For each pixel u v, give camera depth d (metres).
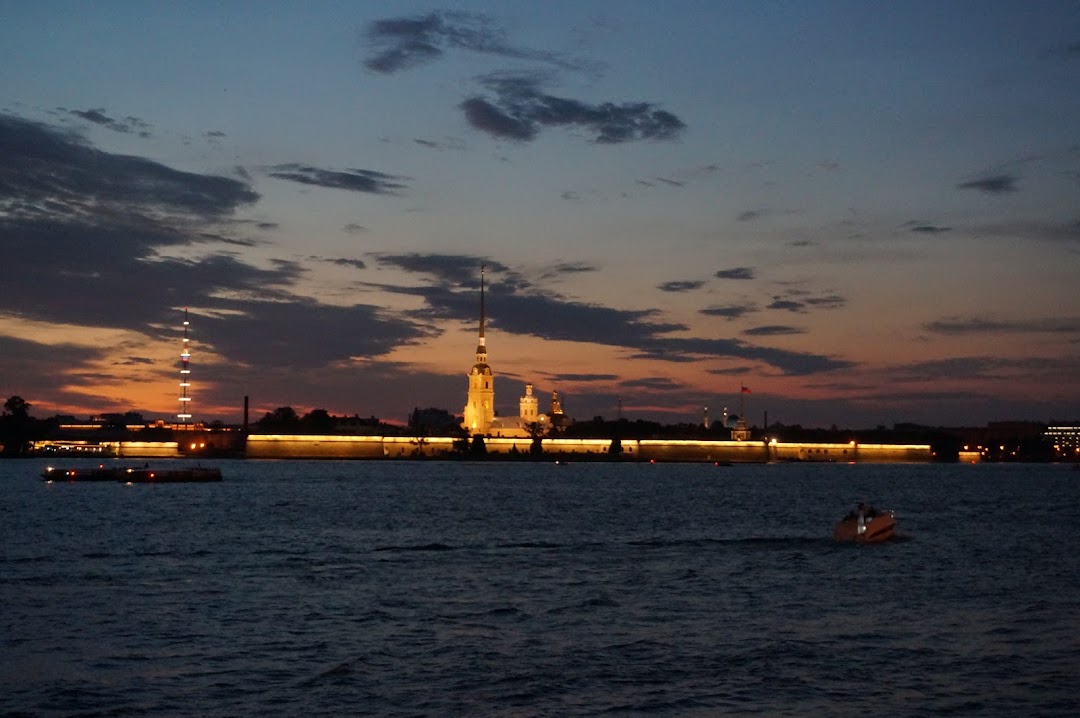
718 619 65.81
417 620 64.88
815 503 198.12
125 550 101.88
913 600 73.06
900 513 165.50
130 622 63.94
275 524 135.62
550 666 53.72
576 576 83.62
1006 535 123.31
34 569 87.19
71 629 61.88
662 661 54.81
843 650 57.38
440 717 45.69
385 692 49.06
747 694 49.03
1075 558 98.69
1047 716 46.16
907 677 51.97
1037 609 69.75
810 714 46.22
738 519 152.75
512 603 70.81
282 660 54.66
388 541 113.00
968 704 47.69
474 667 53.44
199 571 85.88
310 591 75.56
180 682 50.59
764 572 86.25
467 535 121.75
